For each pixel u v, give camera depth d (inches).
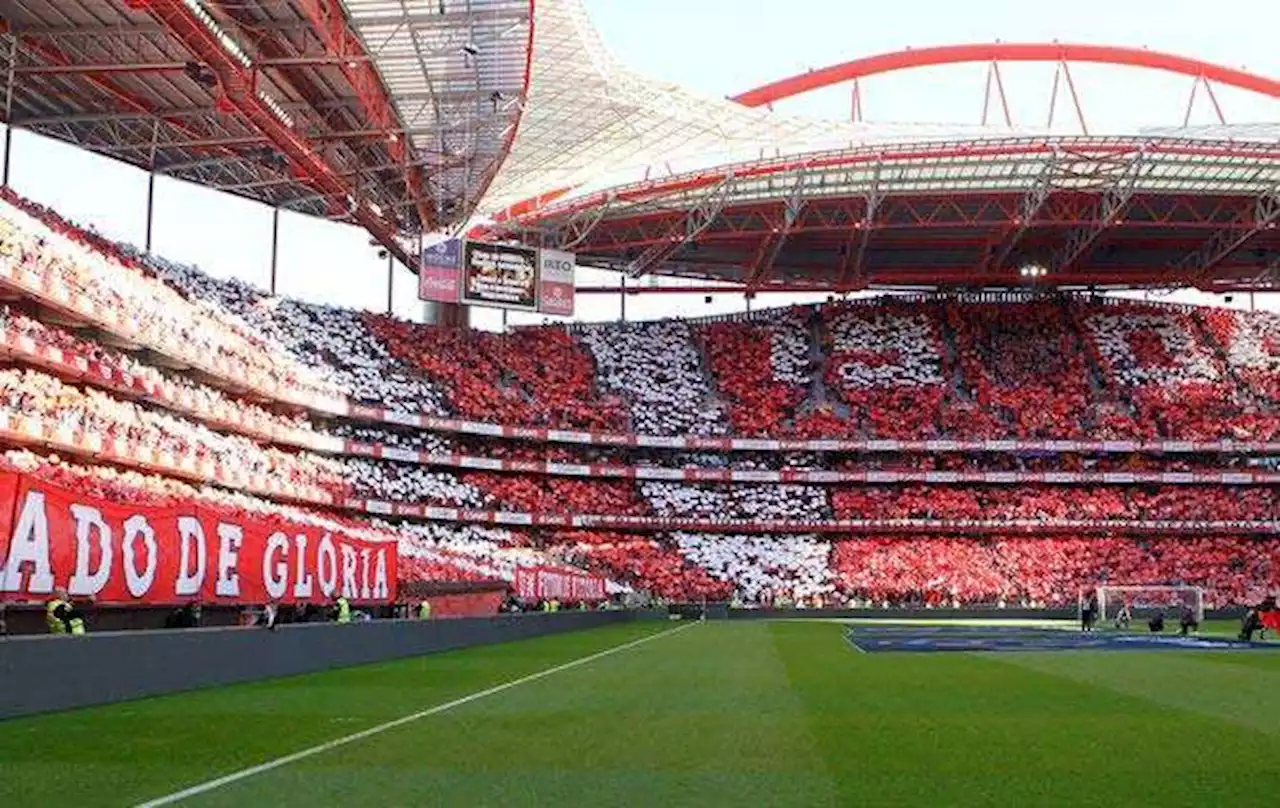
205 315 2052.2
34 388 1403.8
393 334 2748.5
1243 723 585.6
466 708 651.5
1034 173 2465.6
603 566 2632.9
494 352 2901.1
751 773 423.2
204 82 1508.4
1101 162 2375.7
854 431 2859.3
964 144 2321.6
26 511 666.2
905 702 692.7
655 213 2677.2
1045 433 2851.9
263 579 968.9
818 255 3088.1
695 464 2844.5
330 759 456.1
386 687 788.6
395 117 1891.0
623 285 3294.8
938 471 2839.6
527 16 1547.7
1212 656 1175.0
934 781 406.6
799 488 2839.6
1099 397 2967.5
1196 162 2370.8
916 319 3238.2
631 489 2783.0
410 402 2508.6
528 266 2571.4
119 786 394.9
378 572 1251.2
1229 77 2645.2
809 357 3127.5
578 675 909.2
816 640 1513.3
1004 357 3100.4
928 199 2657.5
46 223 1696.6
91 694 649.0
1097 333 3174.2
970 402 2960.1
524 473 2682.1
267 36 1550.2
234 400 2071.9
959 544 2753.4
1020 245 3009.4
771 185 2524.6
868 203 2613.2
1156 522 2728.8
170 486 1599.4
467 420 2549.2
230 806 360.2
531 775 418.6
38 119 1887.3
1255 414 2896.2
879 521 2760.8
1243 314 3265.3
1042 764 445.4
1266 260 3051.2
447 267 2492.6
